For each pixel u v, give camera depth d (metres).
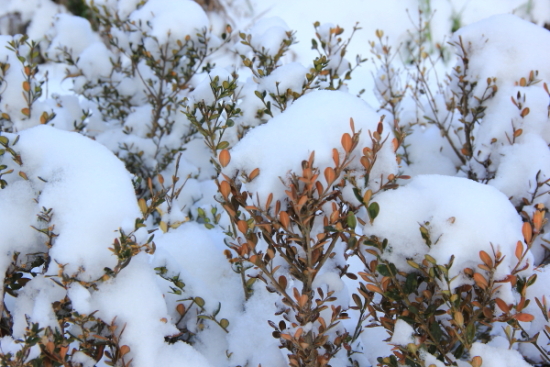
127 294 0.65
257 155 0.64
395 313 0.68
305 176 0.60
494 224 0.61
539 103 0.89
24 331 0.66
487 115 0.94
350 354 0.78
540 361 0.69
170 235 0.89
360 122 0.64
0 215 0.66
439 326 0.67
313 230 0.69
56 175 0.65
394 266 0.64
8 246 0.66
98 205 0.64
